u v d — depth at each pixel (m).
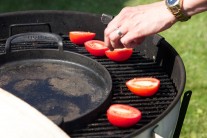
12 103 0.93
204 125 1.87
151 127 1.01
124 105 1.11
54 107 1.11
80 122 1.04
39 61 1.29
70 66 1.28
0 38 1.42
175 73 1.23
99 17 1.41
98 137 1.04
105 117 1.10
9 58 1.28
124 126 1.07
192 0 1.08
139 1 2.98
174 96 1.19
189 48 2.39
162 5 1.13
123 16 1.14
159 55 1.31
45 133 0.89
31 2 2.97
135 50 1.38
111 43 1.17
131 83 1.19
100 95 1.17
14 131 0.88
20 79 1.22
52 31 1.46
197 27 2.63
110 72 1.27
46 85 1.20
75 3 2.96
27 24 1.37
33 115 0.91
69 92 1.18
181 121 1.17
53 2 2.97
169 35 2.53
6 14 1.41
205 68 2.21
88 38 1.38
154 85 1.18
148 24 1.11
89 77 1.24
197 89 2.05
